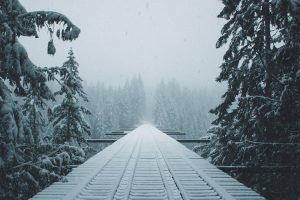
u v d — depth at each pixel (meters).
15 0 7.84
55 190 8.34
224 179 9.98
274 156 12.23
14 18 7.65
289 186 12.63
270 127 11.89
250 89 12.88
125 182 9.85
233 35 12.90
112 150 18.31
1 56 7.64
